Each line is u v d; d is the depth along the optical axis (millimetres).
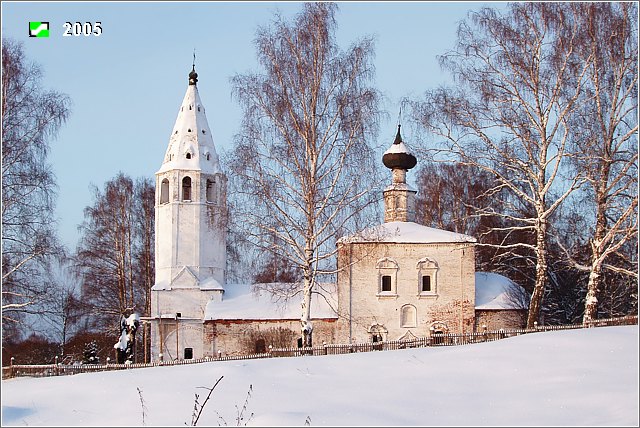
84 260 57844
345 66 35438
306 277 36250
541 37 34750
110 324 58938
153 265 61188
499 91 35188
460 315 46312
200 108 52062
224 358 35875
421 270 46812
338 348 36562
